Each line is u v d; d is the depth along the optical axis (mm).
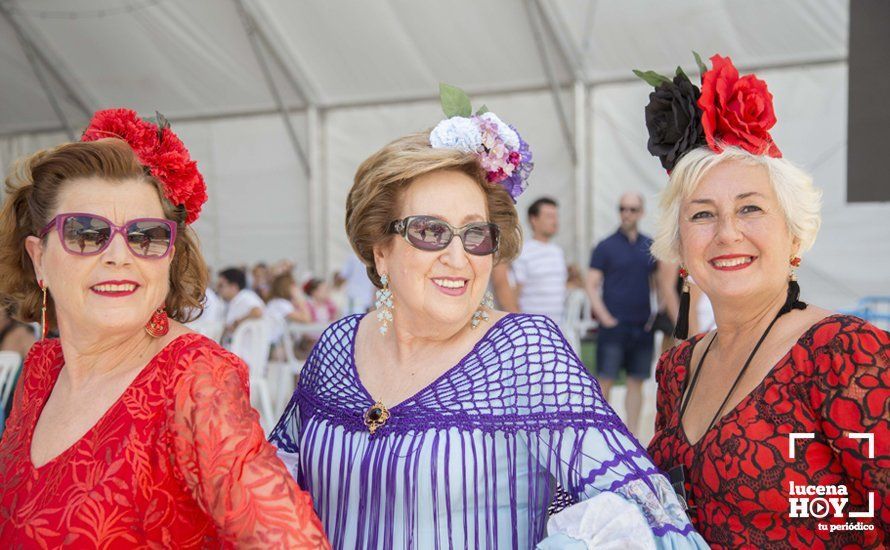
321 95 11984
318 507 1839
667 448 1899
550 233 6336
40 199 1607
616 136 10586
